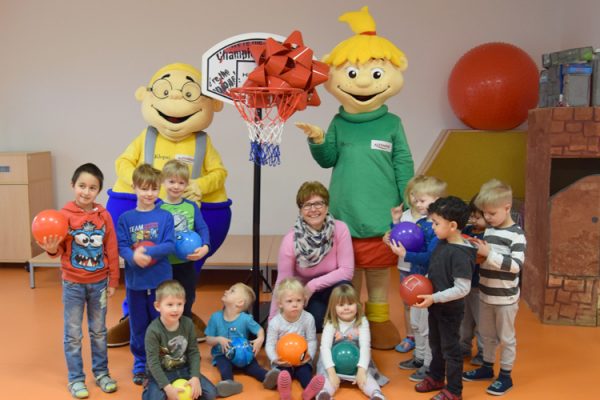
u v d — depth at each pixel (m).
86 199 2.73
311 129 3.27
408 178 3.47
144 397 2.64
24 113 5.29
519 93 4.77
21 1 5.15
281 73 3.10
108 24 5.16
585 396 2.82
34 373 3.05
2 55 5.22
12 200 4.89
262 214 5.42
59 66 5.22
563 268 3.74
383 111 3.50
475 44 5.23
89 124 5.29
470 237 2.79
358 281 3.55
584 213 3.69
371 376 2.84
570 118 3.67
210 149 3.66
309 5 5.14
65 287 2.77
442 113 5.32
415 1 5.19
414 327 3.07
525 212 4.25
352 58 3.37
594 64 3.66
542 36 5.22
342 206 3.43
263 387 2.93
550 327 3.74
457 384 2.69
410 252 2.84
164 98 3.49
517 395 2.83
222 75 3.38
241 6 5.14
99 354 2.89
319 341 3.32
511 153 4.97
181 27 5.16
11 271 5.05
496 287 2.80
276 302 3.15
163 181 3.13
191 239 3.04
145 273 2.90
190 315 3.33
